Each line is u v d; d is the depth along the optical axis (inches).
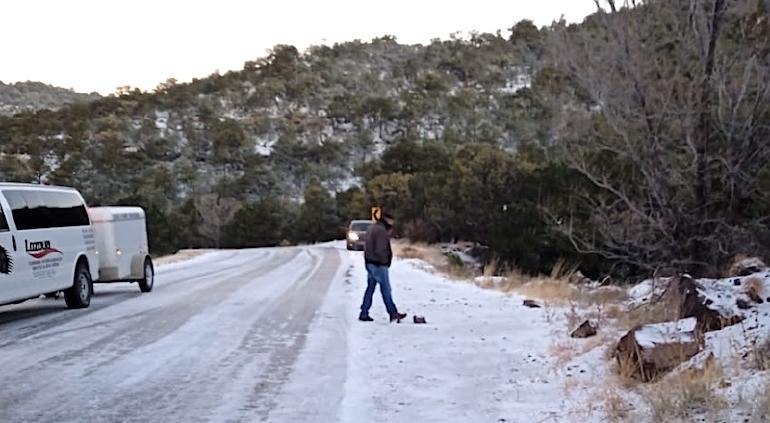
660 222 490.6
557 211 924.0
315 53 6899.6
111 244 682.8
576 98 540.7
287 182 4094.5
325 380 323.0
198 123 5054.1
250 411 274.2
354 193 2861.7
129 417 266.2
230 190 3762.3
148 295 698.2
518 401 281.6
